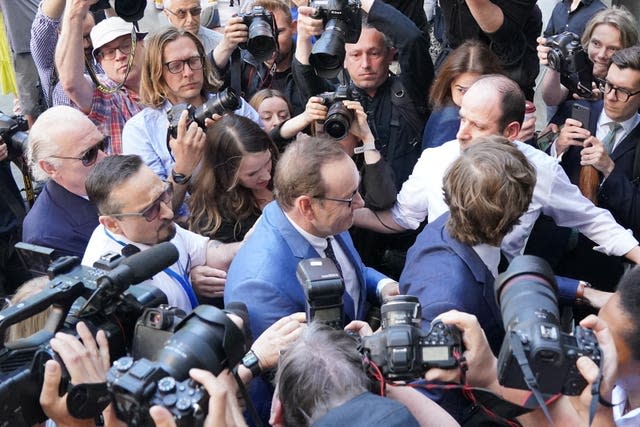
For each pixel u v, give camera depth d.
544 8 6.55
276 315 2.53
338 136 3.41
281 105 4.20
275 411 1.90
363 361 1.88
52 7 4.38
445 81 3.69
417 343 1.92
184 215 3.57
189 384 1.68
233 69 4.04
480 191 2.41
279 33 4.68
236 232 3.31
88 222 3.17
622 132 3.69
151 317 2.01
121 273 2.03
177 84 3.81
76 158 3.12
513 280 1.93
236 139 3.20
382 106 3.97
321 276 2.22
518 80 4.25
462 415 2.21
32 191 3.96
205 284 3.07
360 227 3.61
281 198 2.63
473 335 1.97
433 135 3.68
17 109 5.74
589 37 4.20
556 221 3.28
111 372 1.71
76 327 1.95
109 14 5.45
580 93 4.02
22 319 1.89
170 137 3.46
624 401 2.12
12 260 4.05
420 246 2.63
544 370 1.71
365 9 3.98
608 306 1.98
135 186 2.67
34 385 1.84
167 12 4.97
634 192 3.55
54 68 4.55
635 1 6.38
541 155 3.16
